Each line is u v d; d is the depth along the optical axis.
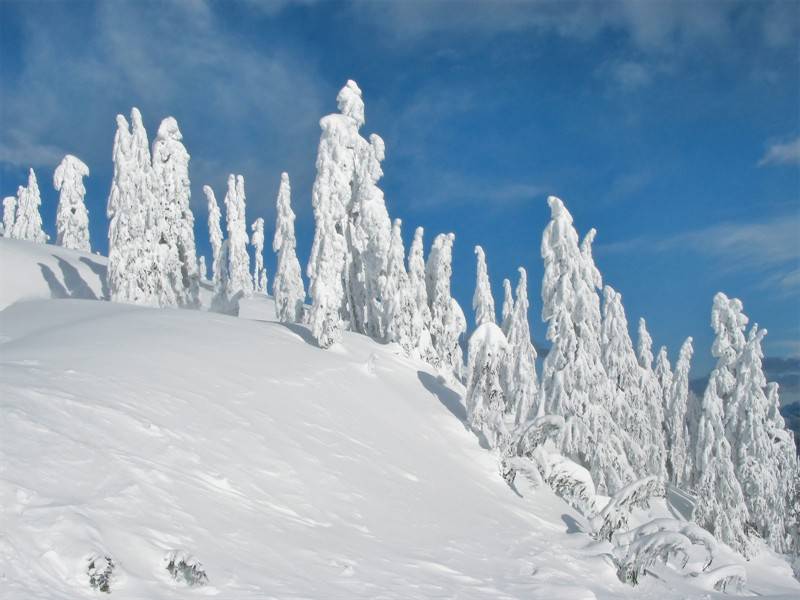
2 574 7.72
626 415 37.56
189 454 14.62
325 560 12.84
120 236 41.75
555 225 32.56
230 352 26.20
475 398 28.55
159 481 12.45
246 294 68.31
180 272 46.81
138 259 42.16
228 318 35.56
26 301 40.50
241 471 15.54
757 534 34.00
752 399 37.41
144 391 17.45
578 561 19.09
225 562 10.77
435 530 18.03
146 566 9.50
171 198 46.56
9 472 10.01
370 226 41.56
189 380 20.48
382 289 38.88
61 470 10.89
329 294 32.97
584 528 23.97
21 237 72.81
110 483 11.33
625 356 40.91
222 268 52.12
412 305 38.09
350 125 42.69
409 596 12.42
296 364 27.58
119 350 21.78
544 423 26.53
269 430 19.14
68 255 56.59
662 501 36.97
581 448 30.75
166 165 46.88
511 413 36.66
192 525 11.52
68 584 8.26
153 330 27.73
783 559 33.91
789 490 39.72
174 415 16.69
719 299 39.19
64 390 14.99
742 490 36.38
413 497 19.95
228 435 17.14
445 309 40.94
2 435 11.13
